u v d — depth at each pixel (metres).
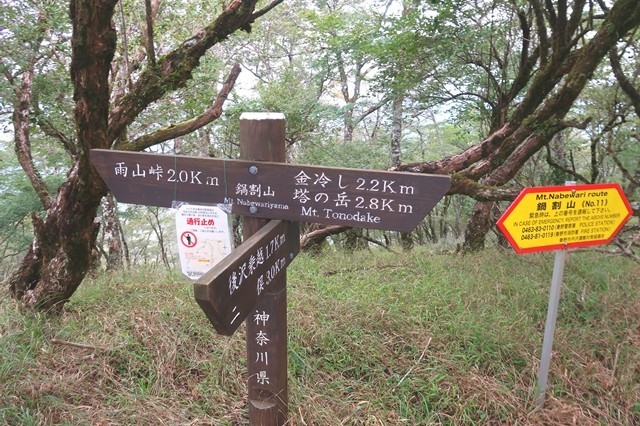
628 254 4.23
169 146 11.00
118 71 5.74
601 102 6.13
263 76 14.80
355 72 9.52
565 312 3.83
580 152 7.85
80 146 3.11
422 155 12.66
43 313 3.34
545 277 4.50
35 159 9.17
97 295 3.91
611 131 5.87
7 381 2.52
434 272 4.68
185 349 3.04
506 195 4.80
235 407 2.59
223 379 2.78
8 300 3.70
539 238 2.66
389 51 6.46
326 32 9.74
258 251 1.75
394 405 2.67
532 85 5.41
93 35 2.75
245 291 1.64
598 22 7.01
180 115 7.86
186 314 3.43
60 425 2.29
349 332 3.30
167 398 2.61
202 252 2.11
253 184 1.96
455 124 8.16
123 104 3.74
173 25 7.61
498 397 2.71
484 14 6.02
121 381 2.76
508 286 4.23
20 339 2.98
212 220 2.06
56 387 2.55
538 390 2.74
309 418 2.40
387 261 5.50
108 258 8.51
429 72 6.77
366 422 2.43
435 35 6.14
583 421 2.60
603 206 2.78
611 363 3.13
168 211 11.48
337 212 1.91
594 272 4.46
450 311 3.65
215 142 10.99
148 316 3.37
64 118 6.35
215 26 3.83
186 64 3.80
